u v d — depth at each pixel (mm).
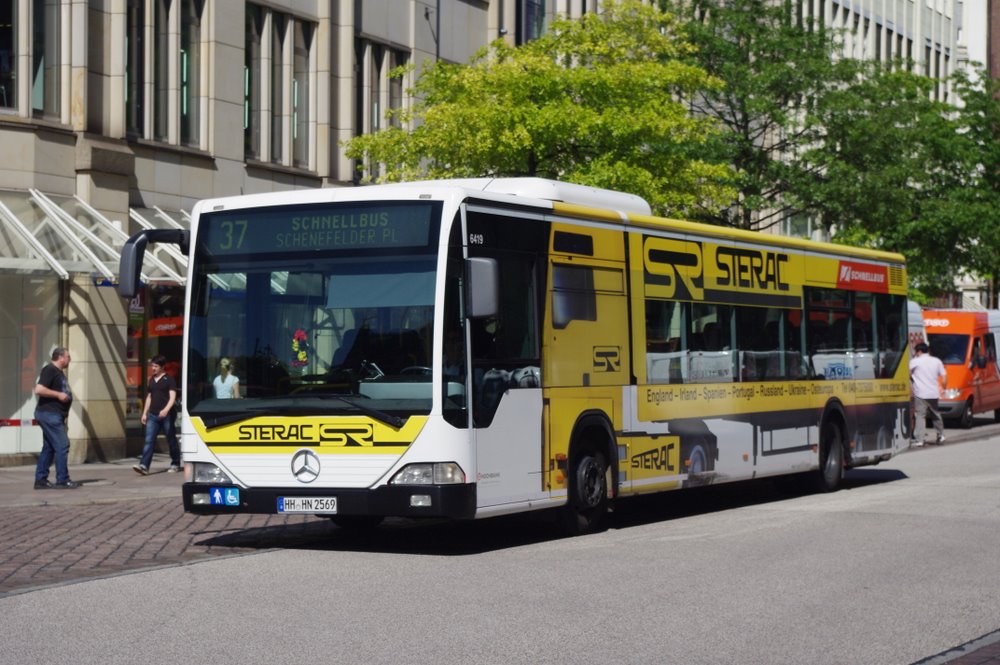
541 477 14844
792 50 38156
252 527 17047
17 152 26297
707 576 12547
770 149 39000
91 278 27250
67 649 9141
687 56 37562
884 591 11859
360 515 14000
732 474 18516
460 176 29484
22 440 27188
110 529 16750
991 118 50312
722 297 18500
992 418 50219
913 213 43250
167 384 25203
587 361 15672
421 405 13547
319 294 14094
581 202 16344
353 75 34688
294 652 9078
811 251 20969
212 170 30406
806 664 9000
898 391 23750
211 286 14539
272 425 14055
